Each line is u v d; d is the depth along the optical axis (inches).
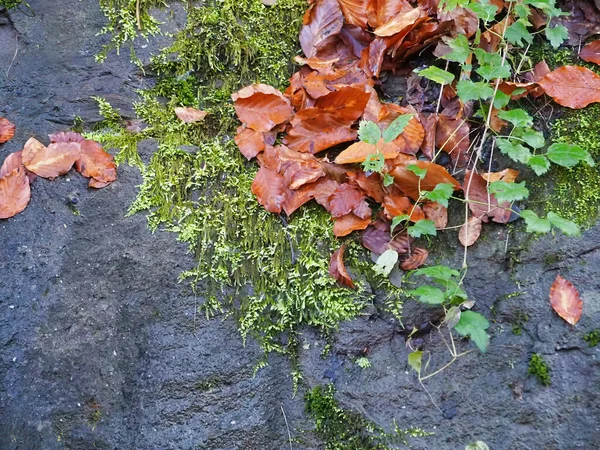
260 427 41.2
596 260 41.6
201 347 41.7
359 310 42.1
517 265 42.1
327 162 43.1
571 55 44.9
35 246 42.9
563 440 39.8
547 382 40.5
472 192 42.6
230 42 46.3
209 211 43.3
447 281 39.6
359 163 42.9
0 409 41.0
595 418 39.8
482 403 40.8
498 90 43.2
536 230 38.4
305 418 41.6
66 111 45.4
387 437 41.0
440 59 45.1
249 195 43.4
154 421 40.9
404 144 42.9
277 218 43.2
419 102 44.8
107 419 41.1
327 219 43.0
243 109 44.3
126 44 46.3
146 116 45.3
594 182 42.5
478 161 43.4
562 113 43.9
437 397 41.1
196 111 45.1
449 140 43.3
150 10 46.7
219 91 45.8
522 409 40.4
